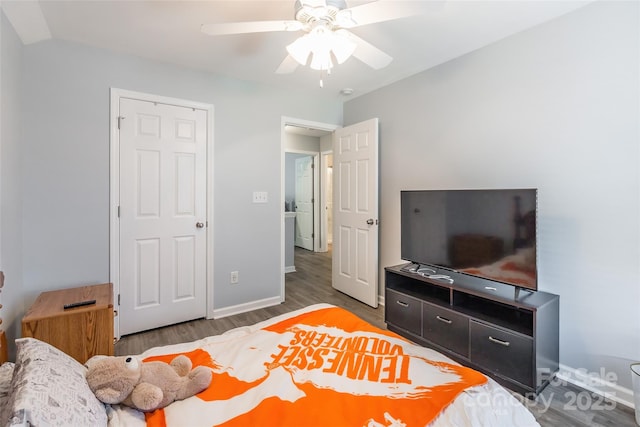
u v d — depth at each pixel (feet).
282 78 10.19
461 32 7.32
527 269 6.47
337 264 12.68
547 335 6.23
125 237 8.48
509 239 6.76
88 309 6.22
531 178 7.18
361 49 5.74
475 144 8.28
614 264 6.02
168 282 9.18
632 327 5.83
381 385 3.62
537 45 7.00
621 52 5.85
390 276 9.01
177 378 3.69
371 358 4.20
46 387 2.70
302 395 3.45
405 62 9.03
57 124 7.56
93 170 8.02
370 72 9.76
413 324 8.20
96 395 3.24
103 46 7.96
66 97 7.66
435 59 8.84
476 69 8.20
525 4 6.24
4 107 5.91
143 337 8.55
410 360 4.13
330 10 4.74
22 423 2.29
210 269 9.80
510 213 6.74
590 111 6.25
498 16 6.66
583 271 6.40
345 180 12.07
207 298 9.83
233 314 10.32
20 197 7.01
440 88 9.11
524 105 7.25
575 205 6.49
